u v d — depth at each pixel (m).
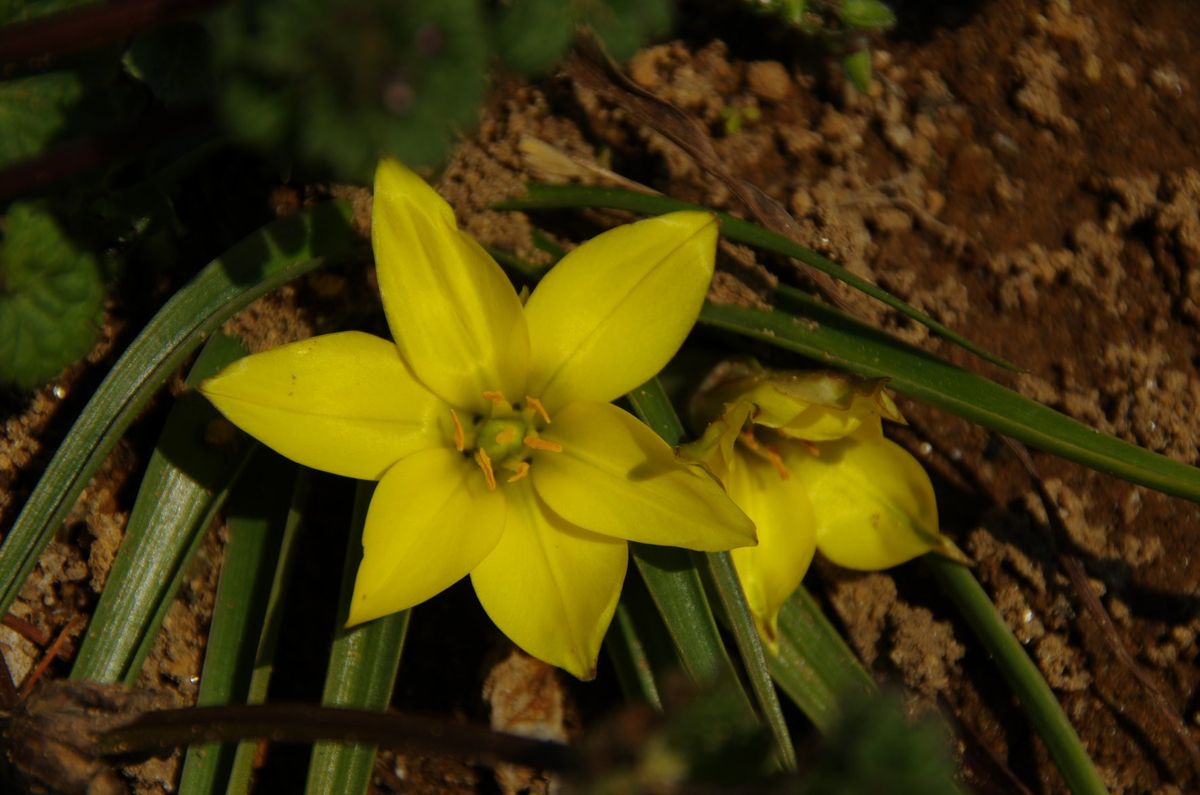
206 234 0.21
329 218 0.21
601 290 0.19
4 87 0.20
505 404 0.19
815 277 0.21
